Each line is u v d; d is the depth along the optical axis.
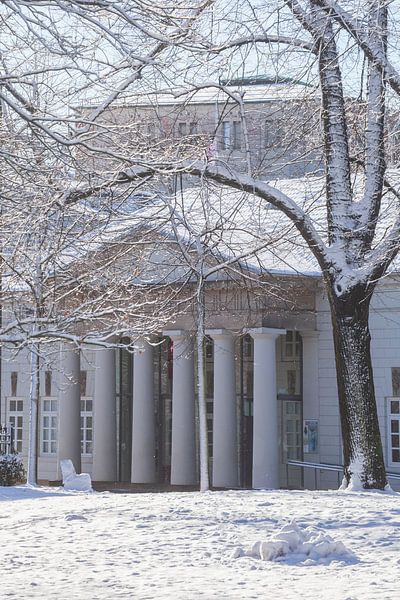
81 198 29.30
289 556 20.59
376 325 50.50
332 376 51.31
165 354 56.50
